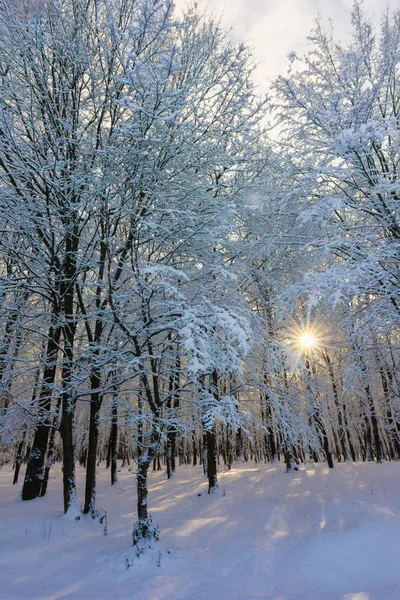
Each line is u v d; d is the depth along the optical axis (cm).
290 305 823
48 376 1034
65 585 468
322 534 604
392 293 712
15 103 746
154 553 556
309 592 433
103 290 951
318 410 1163
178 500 1060
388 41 841
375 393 1659
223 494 1059
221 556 568
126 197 713
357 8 857
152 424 666
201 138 845
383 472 1208
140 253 826
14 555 569
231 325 553
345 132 636
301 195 888
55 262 845
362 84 835
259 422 997
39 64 756
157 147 701
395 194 732
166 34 753
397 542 536
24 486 1041
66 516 768
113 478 1562
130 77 598
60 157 751
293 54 795
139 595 436
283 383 1108
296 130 841
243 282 1083
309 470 1402
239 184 984
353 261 770
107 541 653
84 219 839
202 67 880
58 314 834
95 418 884
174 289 573
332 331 1155
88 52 788
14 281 801
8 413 809
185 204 785
